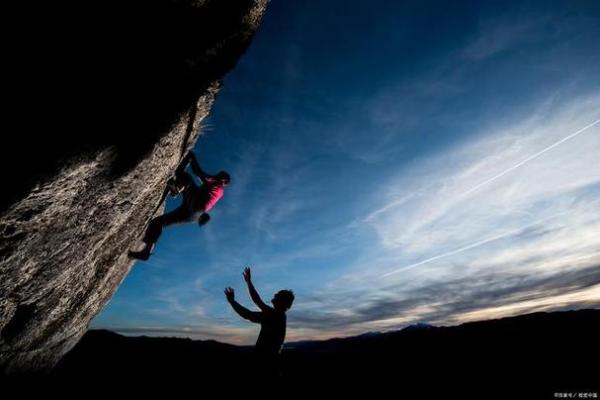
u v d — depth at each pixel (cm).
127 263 570
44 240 303
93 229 374
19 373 470
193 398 669
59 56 240
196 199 482
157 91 331
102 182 323
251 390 437
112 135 291
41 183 247
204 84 404
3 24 210
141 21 279
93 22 248
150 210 494
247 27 388
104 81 271
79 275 422
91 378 924
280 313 484
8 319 349
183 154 473
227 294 492
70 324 505
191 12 311
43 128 236
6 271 289
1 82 215
